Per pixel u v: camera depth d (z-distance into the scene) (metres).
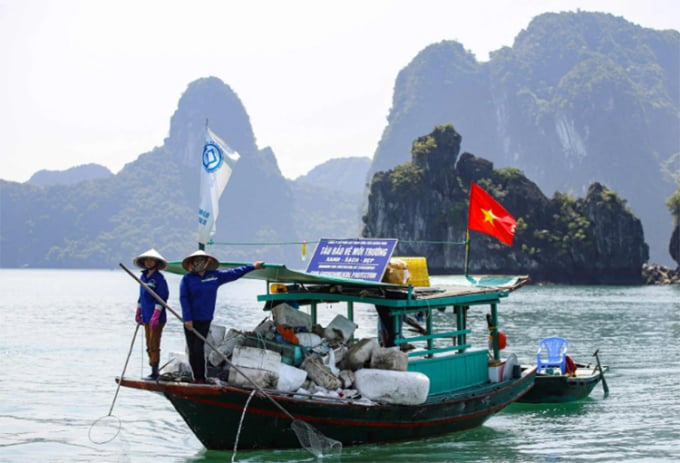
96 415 17.94
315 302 15.11
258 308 69.50
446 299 14.81
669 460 13.69
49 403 19.52
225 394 12.14
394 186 176.25
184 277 12.48
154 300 12.61
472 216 18.61
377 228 178.75
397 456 13.61
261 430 12.73
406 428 13.91
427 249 174.00
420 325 15.86
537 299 90.81
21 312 62.12
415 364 14.30
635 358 30.30
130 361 28.62
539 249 172.75
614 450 14.41
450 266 172.12
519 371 17.38
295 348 13.17
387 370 13.35
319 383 13.03
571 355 31.50
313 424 12.77
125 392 21.19
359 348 13.57
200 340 12.35
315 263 14.71
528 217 177.75
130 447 14.68
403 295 14.06
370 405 13.03
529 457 13.80
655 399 20.36
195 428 12.88
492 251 170.75
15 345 34.66
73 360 28.95
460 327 15.77
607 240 173.38
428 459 13.46
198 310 12.31
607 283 173.75
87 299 87.56
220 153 14.31
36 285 142.38
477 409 15.29
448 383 15.24
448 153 178.25
